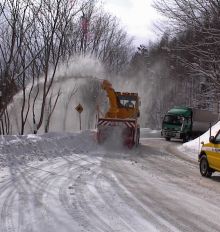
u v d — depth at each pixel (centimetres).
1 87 2055
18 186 942
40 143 1661
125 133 2125
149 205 863
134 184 1102
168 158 1911
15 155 1405
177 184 1173
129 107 2302
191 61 2444
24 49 2277
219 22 1925
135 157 1822
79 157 1606
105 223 700
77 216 729
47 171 1186
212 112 4112
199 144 2592
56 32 2527
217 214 830
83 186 1002
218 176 1420
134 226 695
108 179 1141
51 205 788
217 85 2552
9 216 702
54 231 636
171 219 763
